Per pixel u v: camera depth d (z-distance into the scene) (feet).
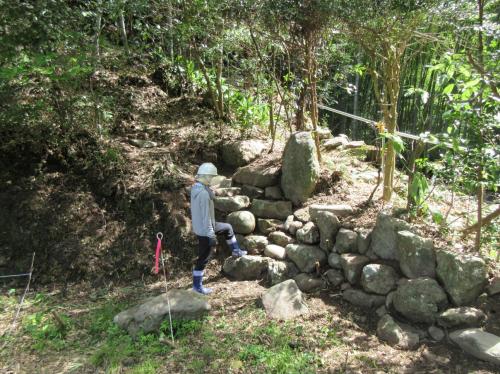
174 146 18.71
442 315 10.99
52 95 16.60
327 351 10.69
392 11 12.41
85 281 14.84
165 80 21.86
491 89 10.80
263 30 16.28
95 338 11.93
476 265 11.09
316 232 14.11
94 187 16.99
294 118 21.79
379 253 12.70
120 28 22.76
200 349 11.05
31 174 17.11
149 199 16.39
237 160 18.10
